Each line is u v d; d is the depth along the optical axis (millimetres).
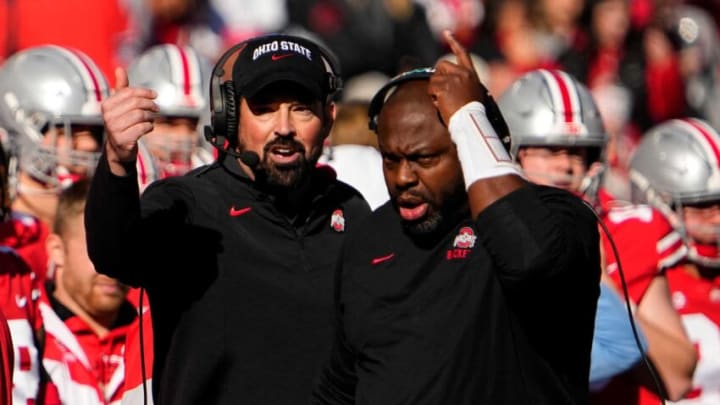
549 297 13664
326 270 16125
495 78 38781
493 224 13383
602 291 18078
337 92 16688
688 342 20031
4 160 18828
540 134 21234
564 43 39156
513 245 13305
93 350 19062
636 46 39156
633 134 38938
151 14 36125
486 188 13469
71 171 22438
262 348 15883
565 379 13961
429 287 14062
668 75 39344
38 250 21297
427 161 14023
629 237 20312
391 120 14125
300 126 16094
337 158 21734
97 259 15234
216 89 16219
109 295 18797
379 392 14000
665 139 22609
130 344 17641
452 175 14039
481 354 13781
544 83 21547
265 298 15953
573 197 13922
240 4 38812
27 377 18359
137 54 34781
